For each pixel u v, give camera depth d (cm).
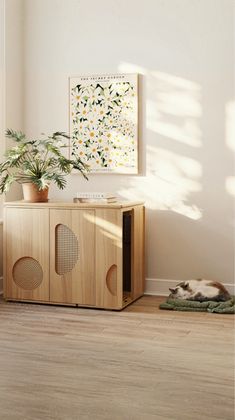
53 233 454
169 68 485
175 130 487
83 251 447
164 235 494
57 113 516
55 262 455
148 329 398
